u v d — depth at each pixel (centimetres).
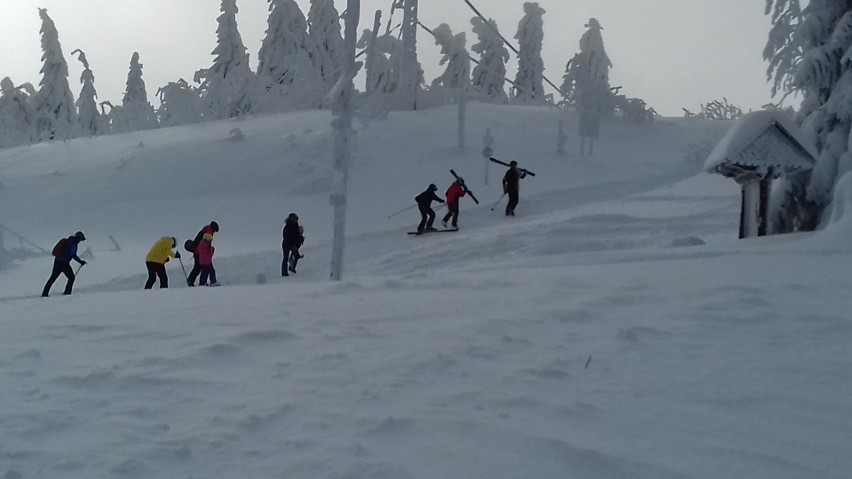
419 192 2905
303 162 3275
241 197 3042
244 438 412
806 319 644
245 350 616
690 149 3472
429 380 507
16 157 4019
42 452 402
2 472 373
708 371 505
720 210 2123
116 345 672
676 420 414
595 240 1795
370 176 3131
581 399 456
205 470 368
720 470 345
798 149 1484
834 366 507
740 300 725
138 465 377
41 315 920
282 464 370
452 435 397
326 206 2852
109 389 525
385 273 1805
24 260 2333
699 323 645
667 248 1423
